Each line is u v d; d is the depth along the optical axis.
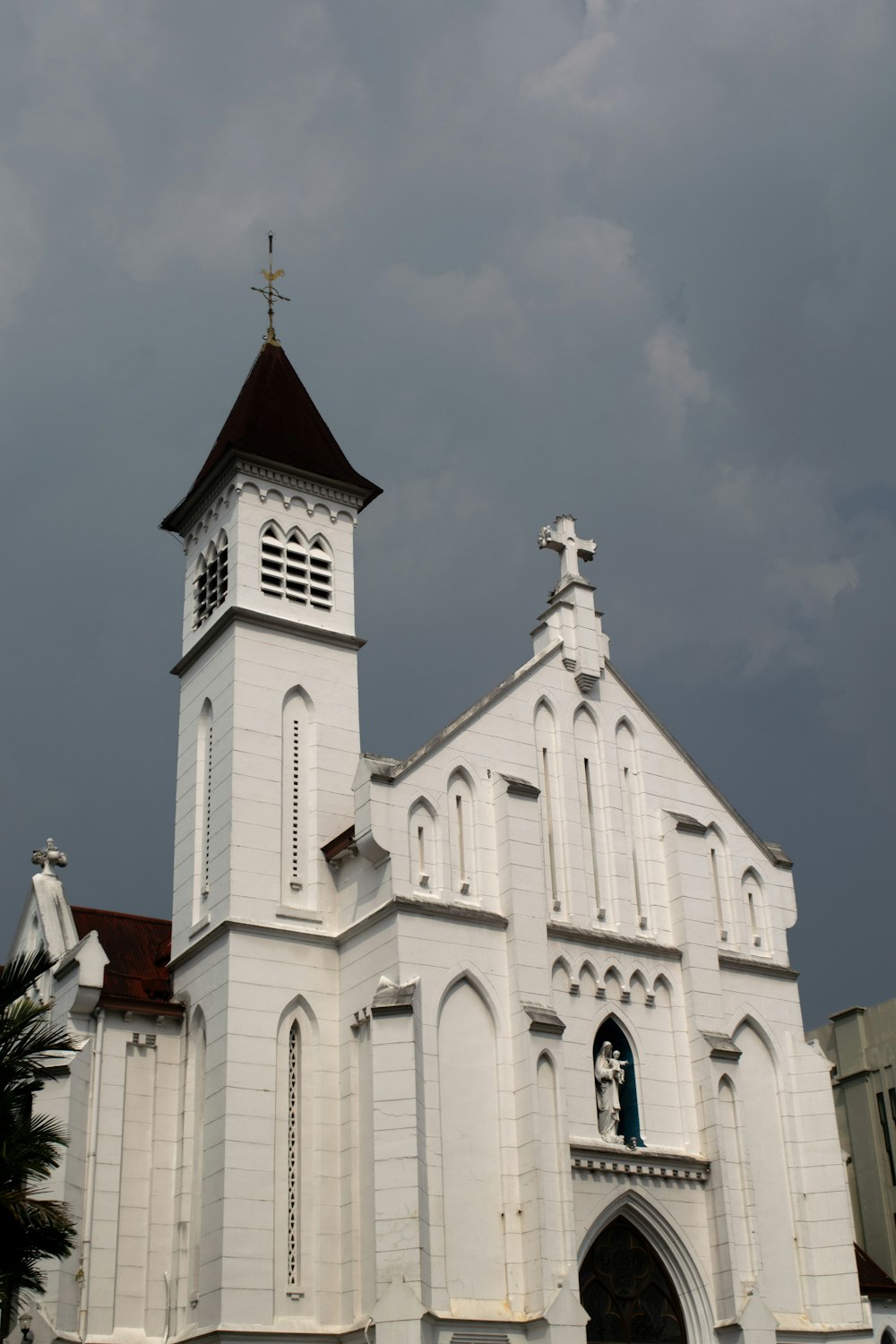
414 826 51.28
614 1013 53.25
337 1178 48.44
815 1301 54.12
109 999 51.28
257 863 52.38
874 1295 60.09
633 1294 50.03
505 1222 46.88
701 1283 50.75
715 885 59.53
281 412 62.56
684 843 57.81
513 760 54.91
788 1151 56.22
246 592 57.19
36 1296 46.00
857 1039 76.06
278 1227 47.12
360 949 50.53
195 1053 51.03
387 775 51.03
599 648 59.81
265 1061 49.12
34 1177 38.00
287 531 59.72
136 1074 51.12
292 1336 45.38
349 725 57.12
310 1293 46.53
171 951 55.16
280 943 51.03
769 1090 56.91
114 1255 48.16
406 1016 46.59
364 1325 44.88
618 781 58.09
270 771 54.31
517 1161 47.75
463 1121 47.44
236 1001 49.41
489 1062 48.94
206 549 61.00
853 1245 54.56
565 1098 49.03
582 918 54.19
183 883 54.97
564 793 55.88
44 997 54.47
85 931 57.75
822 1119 56.72
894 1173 72.31
